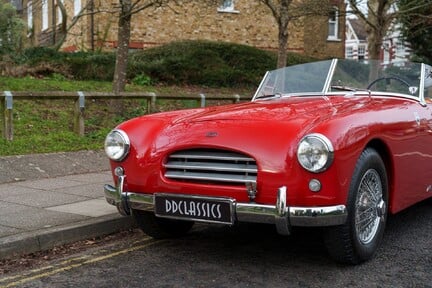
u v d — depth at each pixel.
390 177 4.59
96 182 7.34
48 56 14.75
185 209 4.09
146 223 4.93
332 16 14.62
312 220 3.75
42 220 5.23
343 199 3.87
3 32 14.05
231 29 21.03
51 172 7.85
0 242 4.49
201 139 4.08
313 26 23.34
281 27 12.61
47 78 13.67
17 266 4.38
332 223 3.80
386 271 4.22
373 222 4.38
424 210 6.43
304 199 3.79
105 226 5.26
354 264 4.30
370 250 4.31
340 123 3.92
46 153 8.47
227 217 3.93
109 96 10.01
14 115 10.23
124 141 4.39
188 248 4.89
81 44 18.77
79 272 4.27
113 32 18.88
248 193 3.87
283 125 3.99
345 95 5.23
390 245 4.93
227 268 4.32
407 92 5.61
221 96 11.65
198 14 20.30
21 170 7.63
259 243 5.02
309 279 4.05
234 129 4.07
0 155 7.97
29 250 4.65
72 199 6.23
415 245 4.94
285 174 3.78
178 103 13.28
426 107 5.46
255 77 17.23
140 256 4.66
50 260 4.54
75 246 4.93
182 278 4.11
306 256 4.61
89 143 9.45
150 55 16.66
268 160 3.83
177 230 5.15
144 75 15.32
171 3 19.56
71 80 13.98
